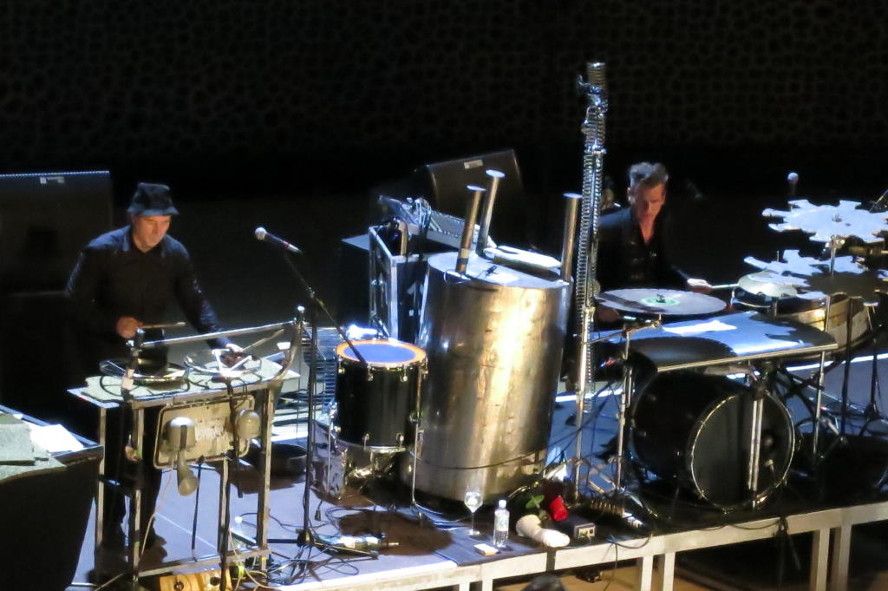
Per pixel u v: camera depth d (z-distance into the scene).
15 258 10.48
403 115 22.56
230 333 8.03
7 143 19.91
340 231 19.42
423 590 8.90
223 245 18.25
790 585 9.75
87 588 8.05
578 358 9.41
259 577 8.33
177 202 20.66
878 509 9.83
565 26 22.91
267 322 14.93
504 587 9.34
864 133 24.36
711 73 23.64
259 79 21.45
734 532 9.41
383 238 10.36
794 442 9.70
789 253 10.50
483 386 9.04
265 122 21.69
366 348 9.17
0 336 10.48
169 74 20.78
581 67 23.14
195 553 8.33
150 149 20.97
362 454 9.33
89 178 10.77
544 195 22.39
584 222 9.37
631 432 9.70
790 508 9.62
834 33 23.80
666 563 9.27
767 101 23.95
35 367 10.60
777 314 10.34
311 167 22.11
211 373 8.03
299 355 11.00
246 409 7.98
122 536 8.54
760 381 9.39
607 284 11.66
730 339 9.58
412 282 9.90
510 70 22.91
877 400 11.84
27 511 7.22
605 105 9.41
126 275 9.45
